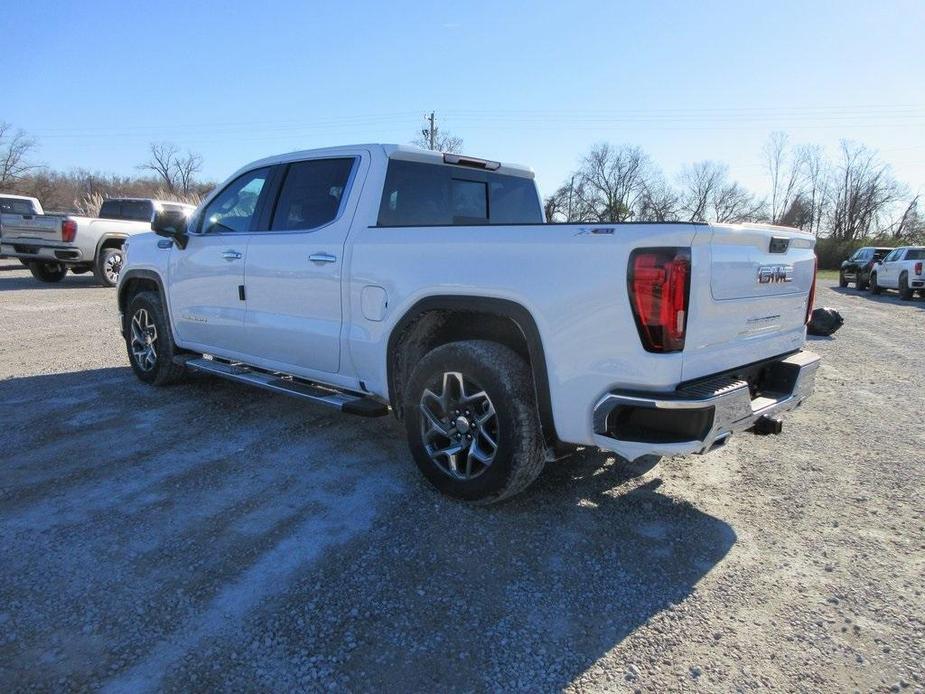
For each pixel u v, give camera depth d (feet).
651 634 7.94
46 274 47.70
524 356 11.14
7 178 181.16
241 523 10.38
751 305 10.13
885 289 71.26
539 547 9.89
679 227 8.58
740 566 9.58
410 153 13.12
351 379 12.71
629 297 8.79
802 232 11.76
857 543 10.38
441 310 11.30
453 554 9.61
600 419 9.21
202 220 16.43
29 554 9.30
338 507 11.01
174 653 7.34
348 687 6.91
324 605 8.29
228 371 15.40
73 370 20.40
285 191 14.28
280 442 14.10
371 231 12.12
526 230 9.93
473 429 10.78
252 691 6.82
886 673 7.38
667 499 11.81
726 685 7.11
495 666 7.30
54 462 12.70
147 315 18.16
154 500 11.13
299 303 13.39
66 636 7.57
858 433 16.17
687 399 8.70
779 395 11.08
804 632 8.08
